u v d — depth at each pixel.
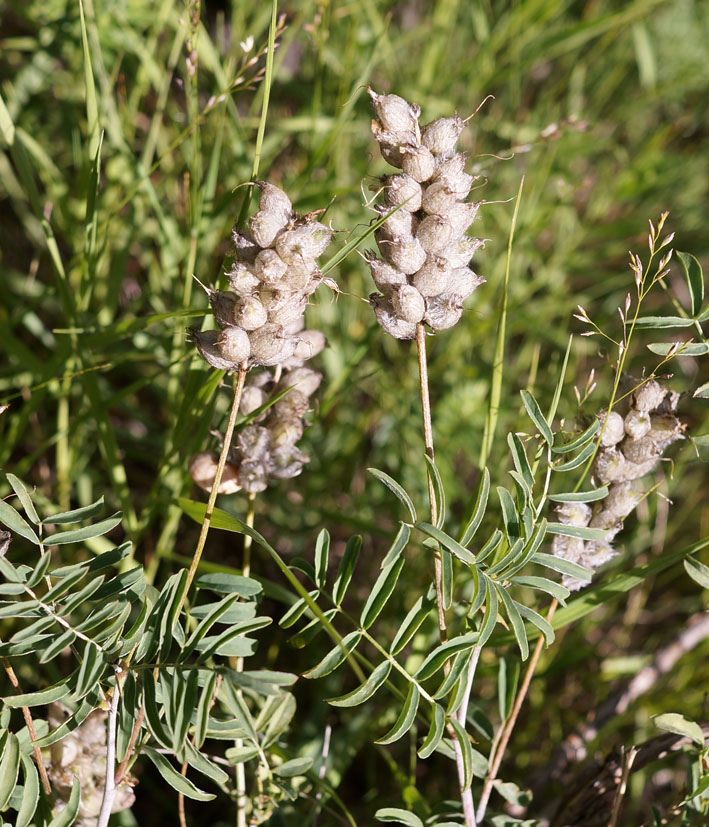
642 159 0.65
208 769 0.35
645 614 0.52
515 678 0.39
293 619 0.36
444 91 0.59
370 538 0.52
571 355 0.58
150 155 0.50
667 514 0.54
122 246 0.50
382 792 0.46
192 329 0.35
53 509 0.46
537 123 0.64
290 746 0.42
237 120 0.48
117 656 0.34
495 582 0.35
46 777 0.35
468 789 0.37
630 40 0.68
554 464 0.36
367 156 0.54
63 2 0.50
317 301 0.52
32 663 0.44
